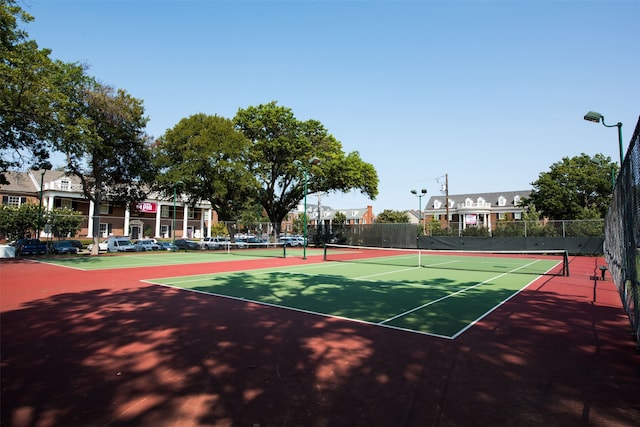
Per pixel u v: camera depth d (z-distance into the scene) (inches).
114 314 334.0
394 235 1503.4
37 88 730.8
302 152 1496.1
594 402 167.6
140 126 1187.9
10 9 735.1
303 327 292.0
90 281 547.2
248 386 181.9
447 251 1424.7
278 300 403.5
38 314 332.8
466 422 149.0
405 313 342.0
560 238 1270.9
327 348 240.2
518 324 305.6
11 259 973.8
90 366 207.0
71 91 967.0
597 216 1563.7
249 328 288.4
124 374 195.9
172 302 390.6
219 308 361.7
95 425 145.4
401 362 215.3
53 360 216.2
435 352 233.3
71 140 812.0
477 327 294.5
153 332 275.6
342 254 1262.3
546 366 211.2
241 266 801.6
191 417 152.2
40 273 647.1
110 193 1274.6
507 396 172.6
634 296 271.1
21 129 805.2
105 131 1082.7
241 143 1338.6
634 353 234.5
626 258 331.0
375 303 388.5
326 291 464.1
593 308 372.8
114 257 1066.7
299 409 159.2
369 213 4037.9
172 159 1327.5
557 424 148.4
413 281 563.2
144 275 625.6
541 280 590.2
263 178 1563.7
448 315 335.3
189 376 193.8
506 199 3036.4
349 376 194.5
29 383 184.2
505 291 474.6
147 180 1259.8
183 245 1497.3
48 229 1530.5
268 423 147.8
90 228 2036.2
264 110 1454.2
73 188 1993.1
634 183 270.1
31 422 147.2
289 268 759.7
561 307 376.8
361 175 1524.4
